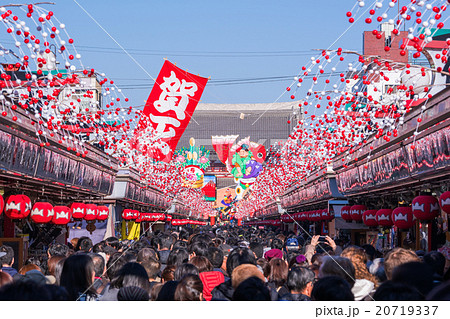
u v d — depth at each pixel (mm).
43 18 7980
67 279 5961
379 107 11102
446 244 12805
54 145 13297
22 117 10820
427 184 12336
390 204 16297
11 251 8602
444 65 12062
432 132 10422
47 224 17047
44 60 8453
